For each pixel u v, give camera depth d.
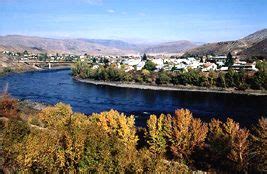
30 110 129.75
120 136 84.25
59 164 45.72
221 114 157.12
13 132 49.38
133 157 45.94
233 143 73.06
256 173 71.25
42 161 45.25
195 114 157.75
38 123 86.88
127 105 184.88
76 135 46.88
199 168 75.75
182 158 80.94
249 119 144.62
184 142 80.88
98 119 88.12
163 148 83.75
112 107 177.50
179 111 84.69
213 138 78.06
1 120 58.62
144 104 189.38
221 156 76.62
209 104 189.25
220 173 71.88
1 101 88.00
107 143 47.66
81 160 45.62
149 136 86.06
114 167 45.09
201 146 80.62
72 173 45.31
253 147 73.62
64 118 86.31
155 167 44.75
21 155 45.03
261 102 194.25
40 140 46.59
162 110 169.38
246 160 71.56
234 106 180.88
